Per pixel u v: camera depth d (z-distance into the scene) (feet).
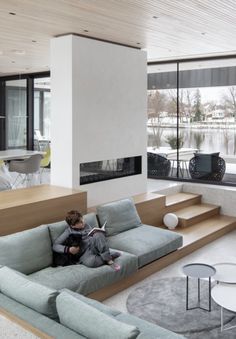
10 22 16.84
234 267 14.33
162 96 29.68
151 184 27.78
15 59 27.27
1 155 25.73
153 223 22.27
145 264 16.30
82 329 7.73
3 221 14.78
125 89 22.16
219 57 26.50
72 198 17.52
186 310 13.69
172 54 25.44
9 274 9.89
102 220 17.65
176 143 29.40
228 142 27.27
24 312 8.71
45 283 12.69
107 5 14.46
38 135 35.86
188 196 26.22
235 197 25.38
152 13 15.57
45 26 17.52
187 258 19.02
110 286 14.71
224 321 12.91
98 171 21.09
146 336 8.18
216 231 22.18
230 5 14.52
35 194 17.48
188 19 16.46
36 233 14.24
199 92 28.07
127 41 21.07
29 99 35.94
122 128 22.27
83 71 19.40
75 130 19.25
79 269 13.88
